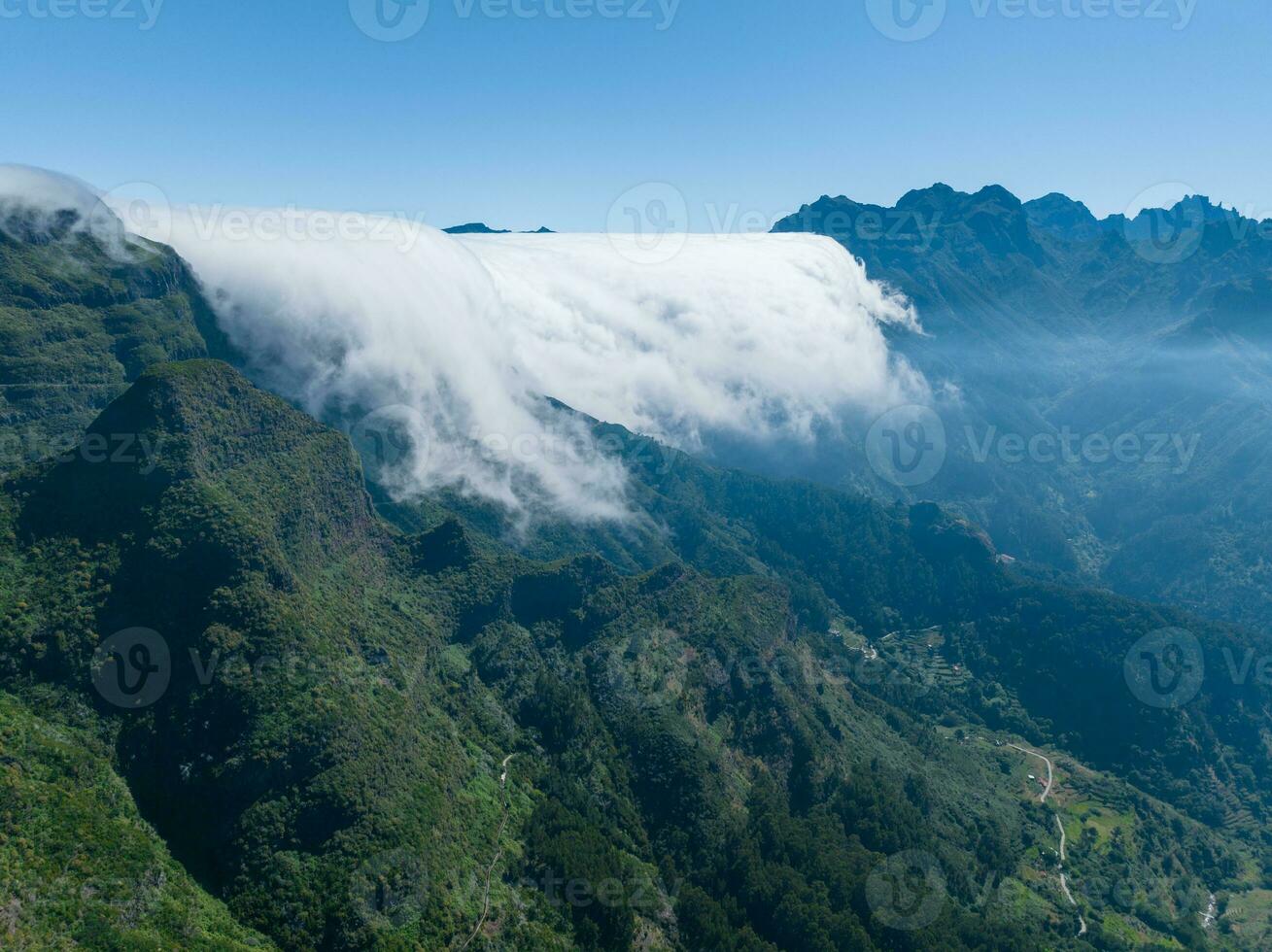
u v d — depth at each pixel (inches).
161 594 7121.1
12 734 6151.6
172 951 5310.0
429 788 7313.0
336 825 6515.8
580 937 7022.6
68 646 6825.8
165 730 6643.7
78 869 5467.5
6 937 4879.4
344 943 5989.2
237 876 6151.6
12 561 7273.6
